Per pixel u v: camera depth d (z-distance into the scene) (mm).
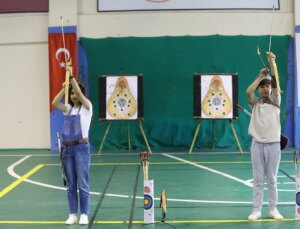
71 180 4773
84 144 4711
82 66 11594
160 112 11570
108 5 11625
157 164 8922
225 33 11578
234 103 10734
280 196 6031
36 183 7094
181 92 11562
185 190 6484
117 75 10961
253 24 11570
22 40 11688
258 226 4637
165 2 11586
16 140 11711
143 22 11594
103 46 11562
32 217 5105
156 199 5957
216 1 11578
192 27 11594
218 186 6742
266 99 4840
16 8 11703
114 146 11516
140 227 4656
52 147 11375
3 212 5340
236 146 11445
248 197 6023
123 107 10844
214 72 11523
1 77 11688
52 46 11336
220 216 5074
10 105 11711
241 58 11523
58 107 4773
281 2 11594
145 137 10758
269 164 4836
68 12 11430
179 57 11562
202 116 10742
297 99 11367
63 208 5512
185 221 4871
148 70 11570
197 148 11477
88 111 4754
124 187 6719
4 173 8039
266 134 4793
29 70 11688
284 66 11492
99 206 5578
